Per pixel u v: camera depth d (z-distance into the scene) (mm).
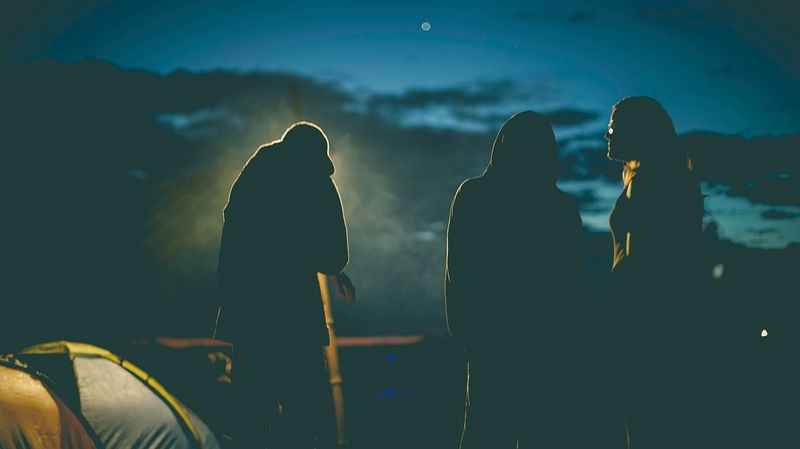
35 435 3803
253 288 3512
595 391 3471
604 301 3463
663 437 3314
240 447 3527
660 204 3396
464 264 3428
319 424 3549
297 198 3547
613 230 3516
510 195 3469
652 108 3490
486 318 3408
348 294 3646
